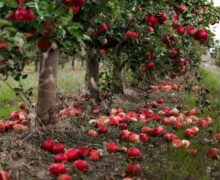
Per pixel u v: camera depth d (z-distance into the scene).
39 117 3.50
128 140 3.64
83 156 2.98
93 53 4.80
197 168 3.05
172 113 5.01
